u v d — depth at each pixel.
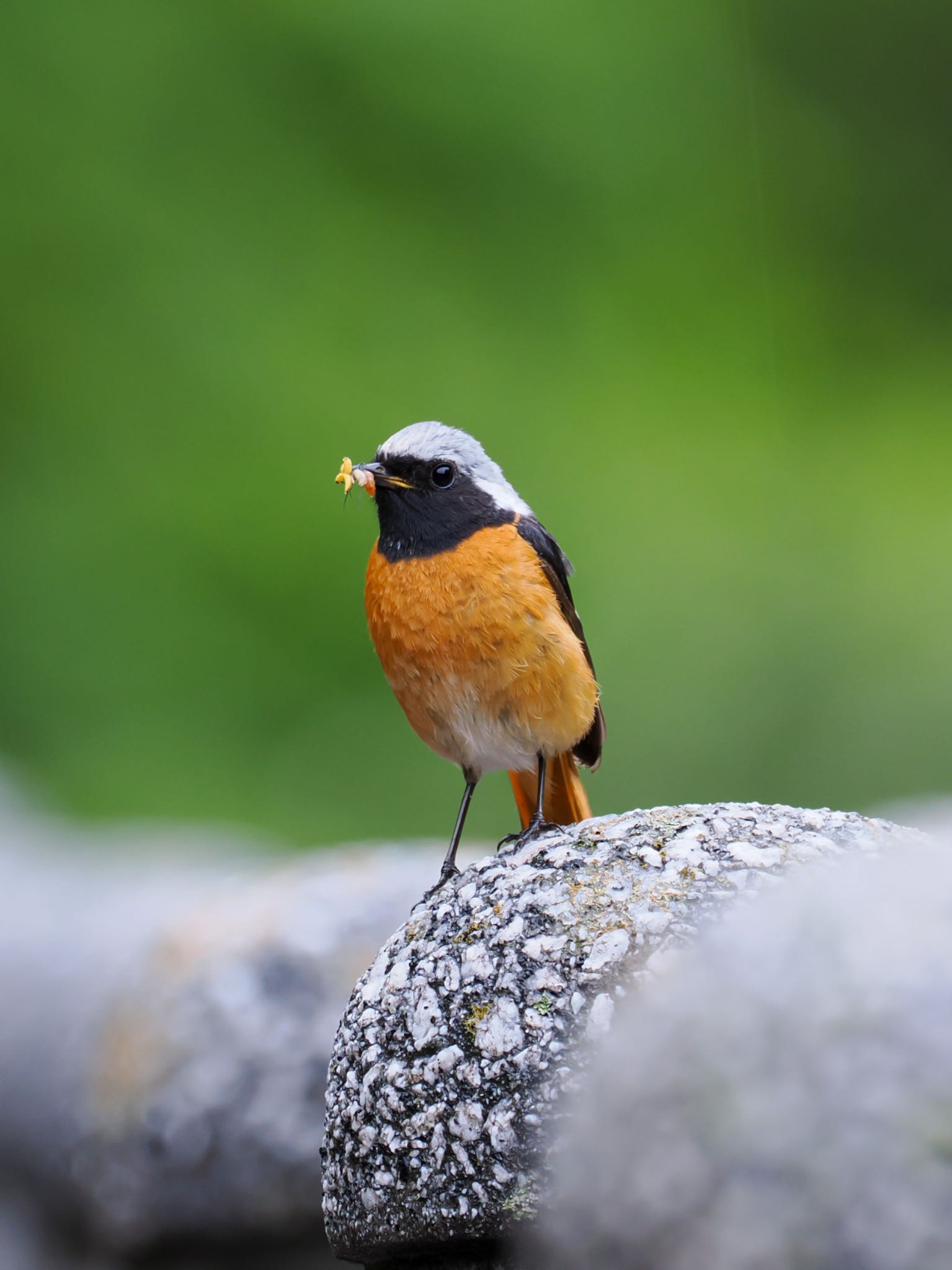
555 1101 3.52
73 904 9.09
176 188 16.06
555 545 6.09
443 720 5.85
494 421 15.70
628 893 3.78
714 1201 2.92
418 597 5.68
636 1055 3.13
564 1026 3.59
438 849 7.61
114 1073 6.84
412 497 5.79
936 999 2.88
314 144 16.39
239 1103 6.54
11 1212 7.56
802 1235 2.80
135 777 14.40
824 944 3.04
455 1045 3.69
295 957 6.71
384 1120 3.75
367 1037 3.87
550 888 3.87
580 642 6.17
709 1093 2.99
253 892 7.24
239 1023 6.62
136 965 7.29
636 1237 3.04
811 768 14.02
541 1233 3.38
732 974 3.10
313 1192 6.50
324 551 15.34
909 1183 2.76
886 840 3.94
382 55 16.56
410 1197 3.67
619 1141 3.09
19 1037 7.89
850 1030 2.90
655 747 14.32
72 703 14.67
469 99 16.72
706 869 3.80
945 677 14.06
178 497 15.30
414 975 3.86
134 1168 6.62
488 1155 3.56
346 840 14.31
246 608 15.18
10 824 12.52
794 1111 2.88
